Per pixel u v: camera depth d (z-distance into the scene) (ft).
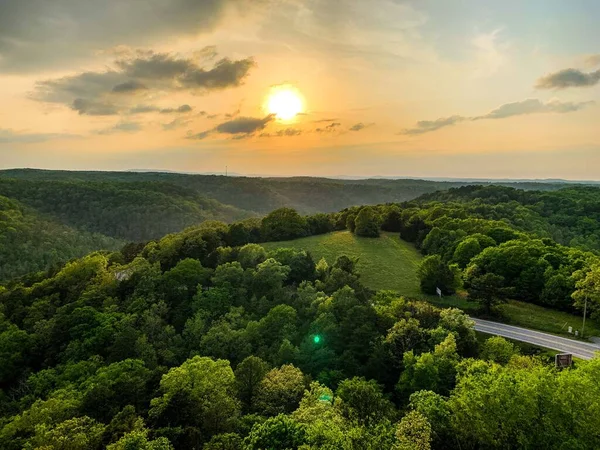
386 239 419.13
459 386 131.54
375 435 109.19
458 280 270.67
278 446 101.86
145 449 113.60
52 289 308.81
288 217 419.54
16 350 224.74
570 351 188.85
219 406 142.72
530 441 101.40
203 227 425.28
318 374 177.88
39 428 132.26
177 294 262.47
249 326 216.74
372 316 207.41
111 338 216.74
